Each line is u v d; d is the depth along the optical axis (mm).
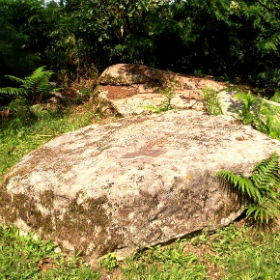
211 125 3891
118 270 2641
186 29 7066
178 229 2854
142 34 7164
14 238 2992
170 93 5418
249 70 7555
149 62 7383
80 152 3520
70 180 2914
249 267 2611
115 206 2668
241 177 3004
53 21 7516
